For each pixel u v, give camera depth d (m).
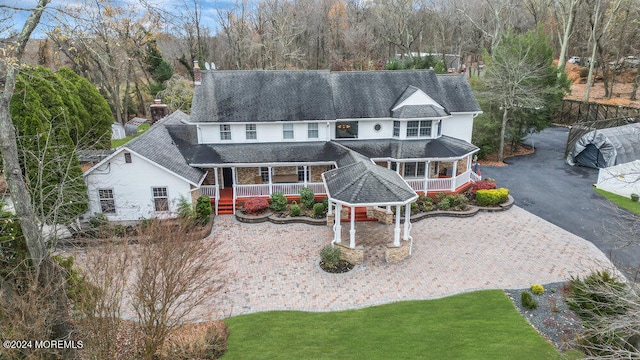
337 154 28.11
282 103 29.09
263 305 17.41
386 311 16.81
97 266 12.20
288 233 24.25
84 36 12.98
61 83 25.97
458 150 28.80
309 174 29.23
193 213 24.48
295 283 19.09
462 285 18.70
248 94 29.31
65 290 12.85
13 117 19.97
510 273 19.61
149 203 24.62
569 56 73.56
